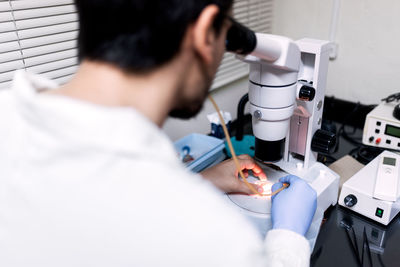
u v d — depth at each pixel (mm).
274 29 1618
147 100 385
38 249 349
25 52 904
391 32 1256
